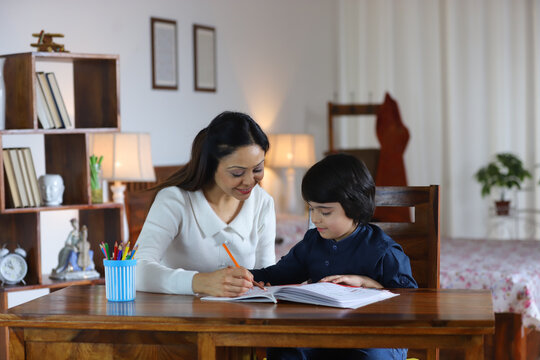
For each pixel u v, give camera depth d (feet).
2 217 10.24
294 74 18.65
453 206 19.69
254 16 17.15
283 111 18.22
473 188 19.60
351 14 20.27
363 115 18.65
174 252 6.73
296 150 16.85
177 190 6.59
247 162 6.06
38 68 11.73
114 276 5.48
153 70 14.01
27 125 9.84
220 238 6.69
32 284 9.88
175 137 14.65
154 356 5.01
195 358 4.96
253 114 17.11
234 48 16.46
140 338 5.02
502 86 19.15
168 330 4.93
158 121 14.21
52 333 5.15
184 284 5.75
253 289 5.77
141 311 5.11
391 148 16.88
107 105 10.69
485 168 19.16
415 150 19.90
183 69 14.87
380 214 15.44
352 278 5.93
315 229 6.64
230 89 16.31
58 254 11.14
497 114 19.25
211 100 15.70
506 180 18.26
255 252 7.14
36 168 11.79
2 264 9.70
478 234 19.61
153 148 14.08
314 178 5.95
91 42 12.73
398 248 6.27
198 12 15.31
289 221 15.12
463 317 4.75
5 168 9.85
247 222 6.84
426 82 19.85
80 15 12.53
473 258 11.53
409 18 19.85
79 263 10.47
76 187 10.59
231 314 4.94
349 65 20.36
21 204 9.87
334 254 6.29
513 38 19.11
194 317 4.88
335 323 4.73
